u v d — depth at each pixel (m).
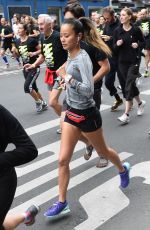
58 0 26.97
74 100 3.55
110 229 3.63
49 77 6.05
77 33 3.48
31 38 7.77
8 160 2.45
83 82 3.44
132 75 6.98
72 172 4.88
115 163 4.09
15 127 2.51
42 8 26.22
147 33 11.37
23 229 3.67
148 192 4.27
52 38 5.84
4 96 9.88
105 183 4.53
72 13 4.40
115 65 7.38
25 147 2.50
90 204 4.08
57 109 5.77
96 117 3.65
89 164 5.10
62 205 3.77
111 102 8.61
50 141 6.18
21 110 8.31
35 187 4.54
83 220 3.78
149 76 11.91
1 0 23.80
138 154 5.42
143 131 6.43
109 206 4.02
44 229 3.67
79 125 3.63
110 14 7.99
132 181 4.54
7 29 16.41
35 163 5.25
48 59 5.94
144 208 3.95
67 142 3.66
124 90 7.33
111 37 7.44
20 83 11.80
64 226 3.70
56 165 5.17
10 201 2.65
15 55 15.21
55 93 5.71
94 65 4.37
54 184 4.59
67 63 3.58
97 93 4.73
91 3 29.41
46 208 4.05
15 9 24.64
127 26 6.96
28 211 3.17
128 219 3.78
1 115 2.46
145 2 35.75
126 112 6.89
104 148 3.88
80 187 4.46
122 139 6.08
